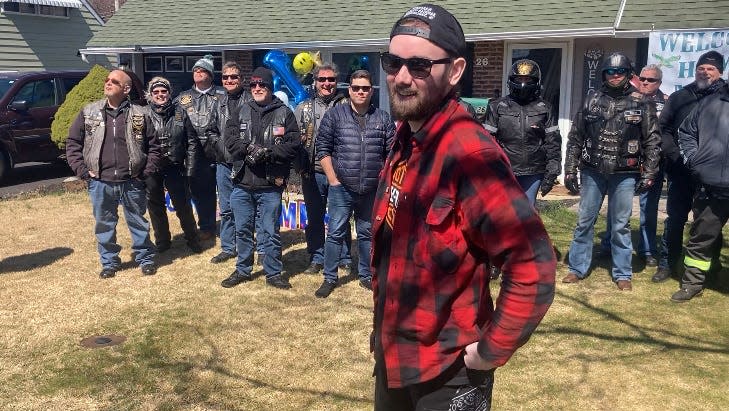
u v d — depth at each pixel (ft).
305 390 12.10
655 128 16.60
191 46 43.88
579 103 33.99
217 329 14.92
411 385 6.40
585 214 17.76
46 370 12.80
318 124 18.52
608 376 12.53
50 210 27.76
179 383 12.31
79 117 17.99
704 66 17.29
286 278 18.66
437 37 5.88
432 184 5.90
